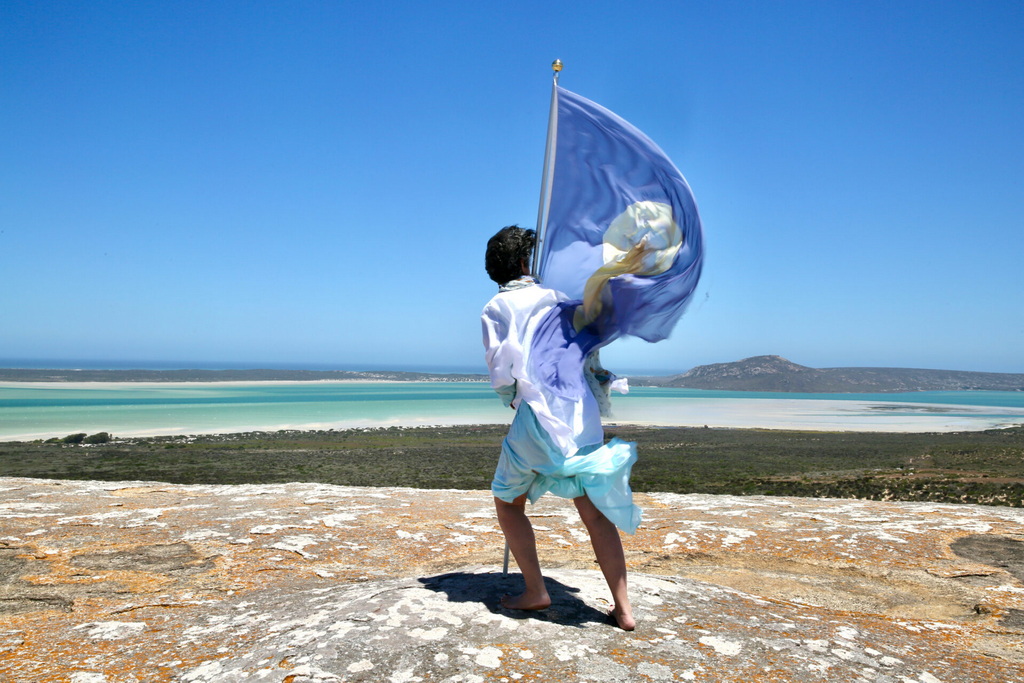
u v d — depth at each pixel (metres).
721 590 3.59
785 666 2.61
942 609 3.92
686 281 3.22
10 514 5.80
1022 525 5.58
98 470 29.64
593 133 3.29
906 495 21.95
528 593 3.02
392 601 3.08
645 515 6.15
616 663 2.57
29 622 3.41
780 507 6.50
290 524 5.55
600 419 3.12
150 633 3.09
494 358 2.98
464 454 37.62
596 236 3.28
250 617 3.18
